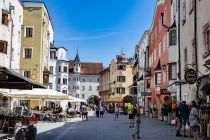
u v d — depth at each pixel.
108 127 31.03
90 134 23.75
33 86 19.80
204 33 23.33
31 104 52.56
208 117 19.53
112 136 22.22
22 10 51.28
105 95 123.19
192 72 22.12
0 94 33.38
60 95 34.22
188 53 28.52
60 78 107.69
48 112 40.97
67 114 48.84
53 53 81.38
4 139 18.55
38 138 20.77
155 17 54.75
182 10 31.67
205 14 23.00
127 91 104.50
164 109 36.56
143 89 67.62
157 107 50.78
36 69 55.00
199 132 21.11
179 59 32.25
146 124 34.91
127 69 105.19
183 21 30.56
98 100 142.25
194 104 18.00
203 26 23.44
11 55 43.28
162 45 46.88
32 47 55.53
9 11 40.12
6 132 20.97
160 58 49.22
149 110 56.78
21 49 55.47
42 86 19.61
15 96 33.47
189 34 28.16
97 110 55.19
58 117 41.28
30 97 33.56
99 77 141.25
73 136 22.25
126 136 22.20
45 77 59.03
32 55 55.41
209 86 21.84
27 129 13.80
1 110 22.67
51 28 75.31
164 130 27.00
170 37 38.81
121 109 71.31
